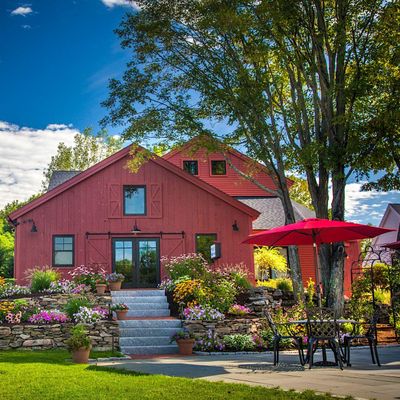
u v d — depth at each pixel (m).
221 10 17.88
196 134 20.75
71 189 23.14
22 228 22.58
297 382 7.98
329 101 18.27
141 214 23.58
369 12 17.52
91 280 21.11
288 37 18.27
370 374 8.82
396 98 16.70
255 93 18.95
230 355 14.01
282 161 19.70
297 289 19.00
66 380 8.34
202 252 23.72
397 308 18.45
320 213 18.80
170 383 7.90
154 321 16.83
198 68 19.84
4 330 14.76
